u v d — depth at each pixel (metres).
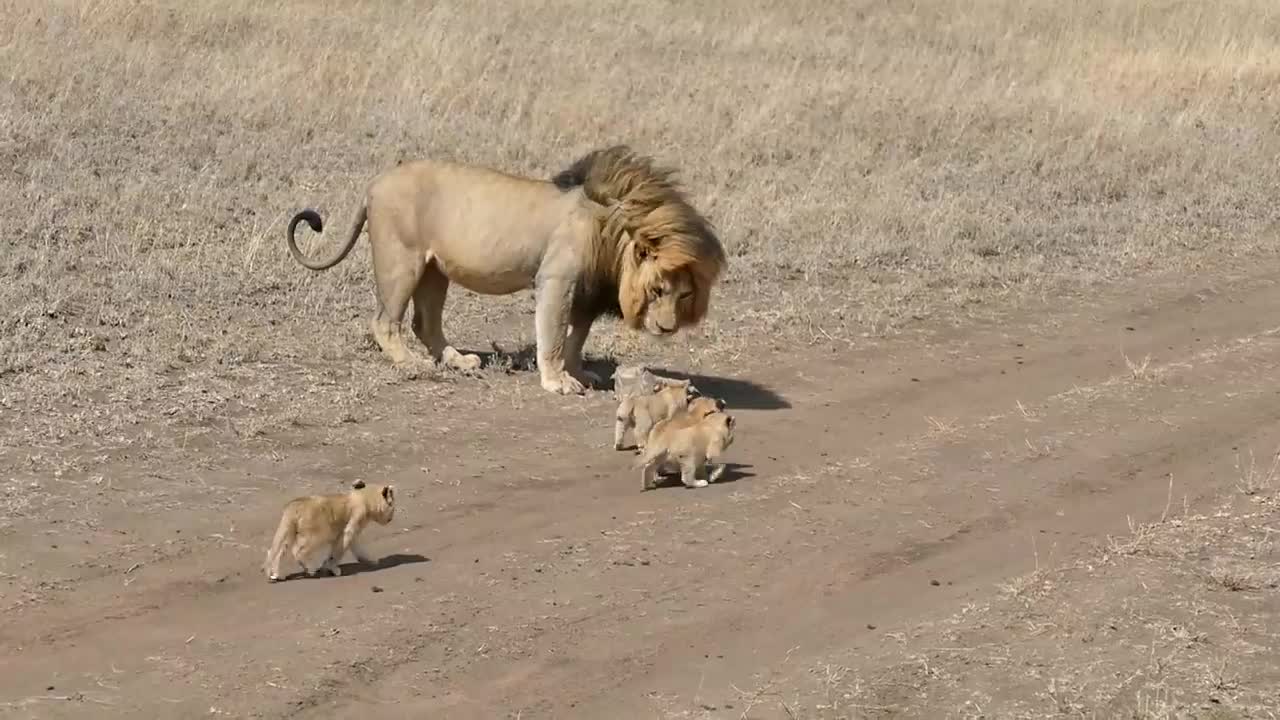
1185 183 25.17
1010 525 11.55
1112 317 18.23
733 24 33.88
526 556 10.62
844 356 16.20
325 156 22.09
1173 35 35.78
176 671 8.74
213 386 13.86
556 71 27.73
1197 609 9.88
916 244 20.64
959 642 9.40
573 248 14.24
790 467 12.74
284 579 10.09
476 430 13.33
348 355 15.15
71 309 15.76
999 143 26.41
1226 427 14.15
